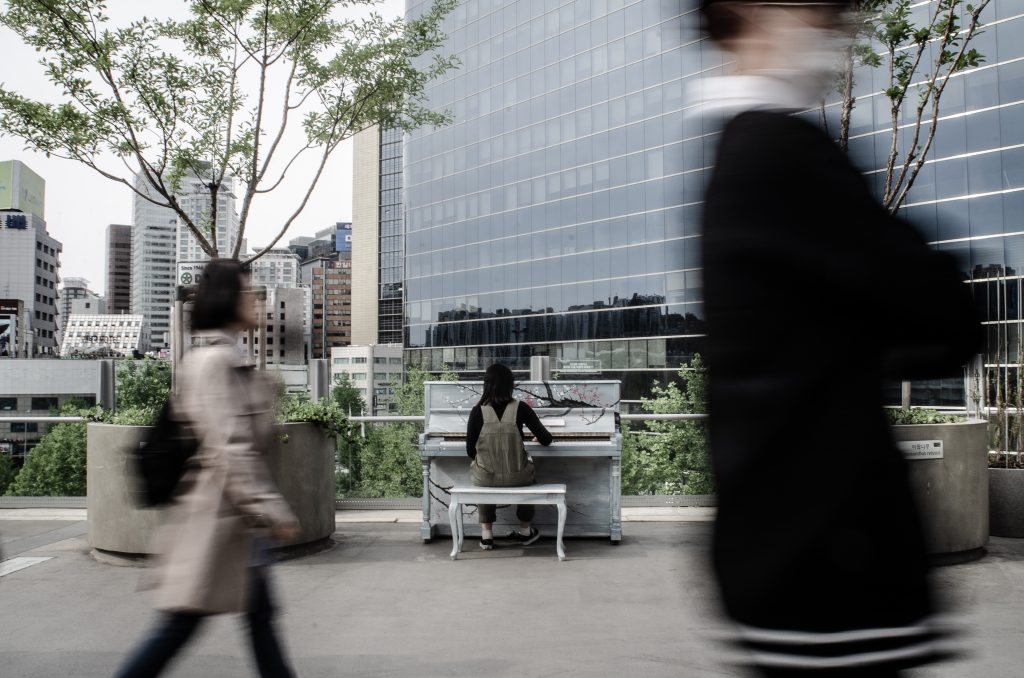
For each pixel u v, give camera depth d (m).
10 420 9.58
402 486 9.39
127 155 9.93
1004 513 7.47
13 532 8.37
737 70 1.33
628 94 77.00
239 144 10.41
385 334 167.00
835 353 1.17
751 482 1.19
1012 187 45.50
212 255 10.33
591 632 4.83
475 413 7.30
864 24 1.33
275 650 3.24
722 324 1.22
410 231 100.31
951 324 1.12
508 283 87.81
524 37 87.69
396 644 4.64
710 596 1.25
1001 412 7.63
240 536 3.11
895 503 1.17
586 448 7.54
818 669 1.12
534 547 7.50
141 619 5.21
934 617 1.17
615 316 77.31
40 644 4.68
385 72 10.93
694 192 1.33
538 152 85.56
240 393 3.17
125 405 9.67
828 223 1.15
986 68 46.53
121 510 6.82
